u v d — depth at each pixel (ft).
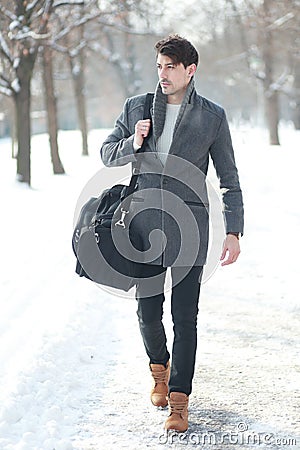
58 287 42.57
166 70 22.07
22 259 51.47
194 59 22.34
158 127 22.56
